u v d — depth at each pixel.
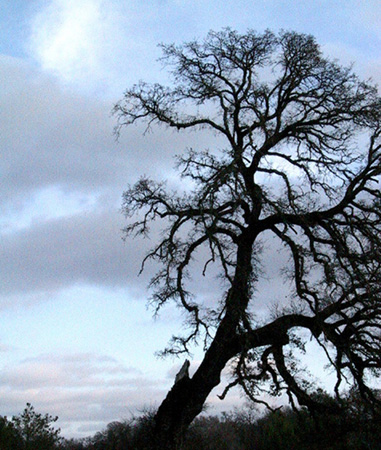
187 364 25.59
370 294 22.30
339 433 23.89
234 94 26.25
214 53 26.78
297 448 26.52
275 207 22.66
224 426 35.84
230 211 23.17
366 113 25.30
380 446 23.03
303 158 24.88
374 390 24.39
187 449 31.11
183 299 23.38
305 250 23.16
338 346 23.17
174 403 24.16
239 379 22.12
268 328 23.92
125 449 27.41
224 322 23.83
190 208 23.50
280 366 23.86
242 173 24.66
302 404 24.14
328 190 25.52
